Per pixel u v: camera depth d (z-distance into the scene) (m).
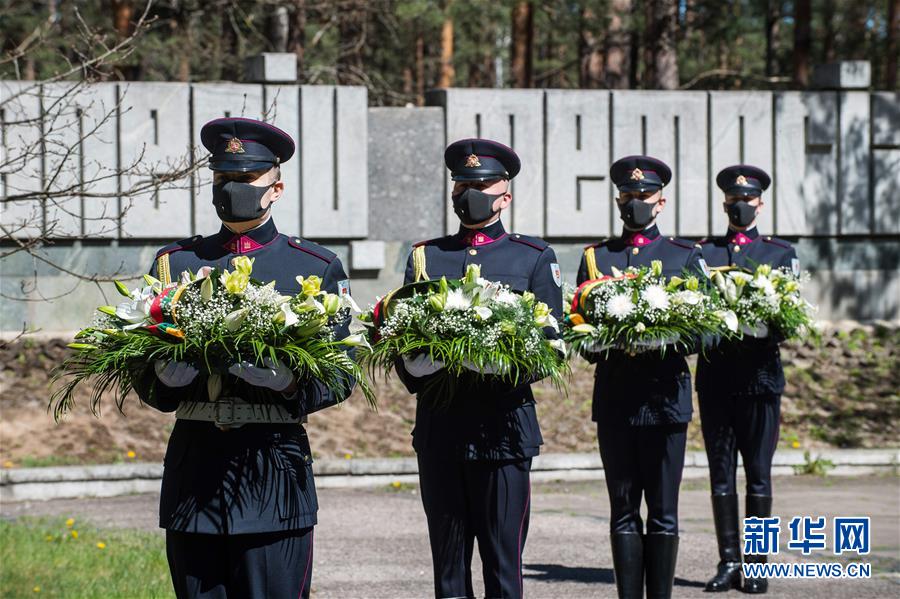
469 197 5.51
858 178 15.51
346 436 12.27
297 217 14.23
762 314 7.30
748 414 7.54
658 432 6.39
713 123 15.15
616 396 6.44
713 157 15.17
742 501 10.54
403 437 12.35
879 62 26.09
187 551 4.44
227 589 4.47
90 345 4.52
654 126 15.02
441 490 5.32
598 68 25.77
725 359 7.56
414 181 14.62
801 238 15.43
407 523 9.50
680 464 6.45
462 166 5.53
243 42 20.02
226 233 4.74
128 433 11.94
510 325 5.02
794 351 14.56
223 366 4.28
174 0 18.55
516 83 24.09
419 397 5.46
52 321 13.47
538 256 5.57
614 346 6.33
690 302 6.28
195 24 20.52
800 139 15.33
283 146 4.70
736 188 8.22
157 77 19.50
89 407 12.29
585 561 8.12
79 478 10.72
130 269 13.70
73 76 12.52
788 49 29.58
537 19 25.06
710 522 9.52
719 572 7.38
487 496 5.29
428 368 5.12
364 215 14.34
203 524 4.34
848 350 14.73
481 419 5.26
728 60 32.69
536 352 5.10
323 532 9.14
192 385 4.47
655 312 6.21
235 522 4.34
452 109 14.64
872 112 15.54
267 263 4.66
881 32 28.78
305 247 4.72
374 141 14.51
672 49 20.03
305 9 18.72
